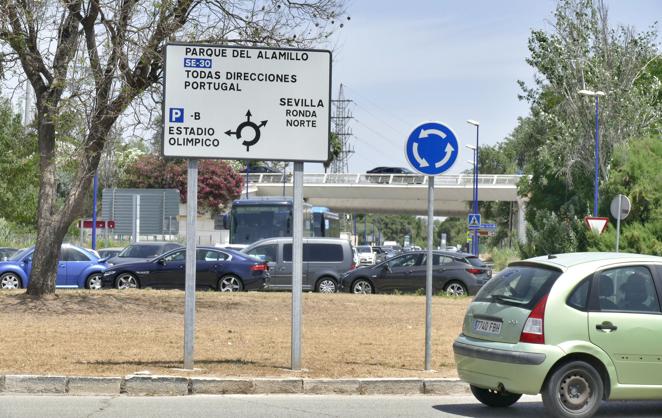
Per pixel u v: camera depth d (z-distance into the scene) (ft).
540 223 165.89
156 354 47.32
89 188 72.95
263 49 42.19
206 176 253.85
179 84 41.81
